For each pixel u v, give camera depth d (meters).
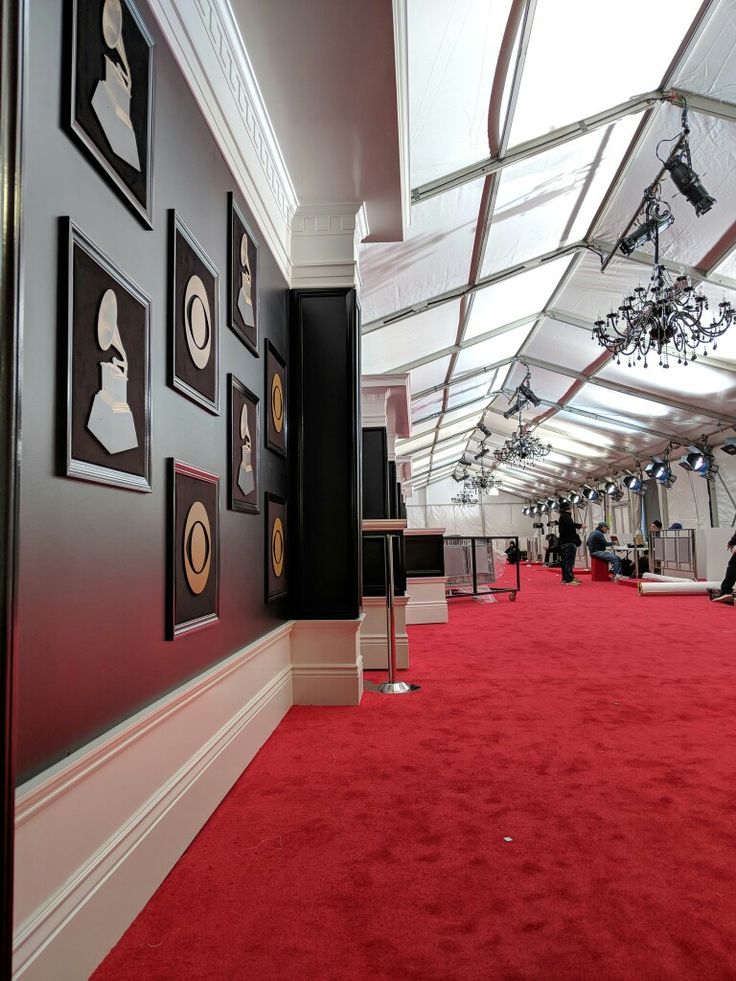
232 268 2.43
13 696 0.81
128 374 1.48
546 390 12.01
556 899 1.46
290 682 3.41
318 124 3.01
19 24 0.85
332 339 3.71
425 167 4.19
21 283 0.85
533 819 1.91
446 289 6.30
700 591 9.62
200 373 2.03
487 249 5.75
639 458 14.57
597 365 9.59
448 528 27.42
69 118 1.22
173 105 1.87
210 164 2.23
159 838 1.57
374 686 3.86
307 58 2.59
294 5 2.32
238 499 2.46
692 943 1.29
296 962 1.25
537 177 4.87
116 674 1.40
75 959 1.16
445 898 1.48
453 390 11.30
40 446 1.11
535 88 3.83
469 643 5.47
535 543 22.81
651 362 8.60
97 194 1.37
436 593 6.93
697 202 4.42
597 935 1.32
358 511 3.65
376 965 1.23
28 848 1.03
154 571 1.64
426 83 3.41
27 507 1.07
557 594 10.33
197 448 2.03
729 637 5.57
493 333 8.42
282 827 1.88
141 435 1.54
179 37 1.92
